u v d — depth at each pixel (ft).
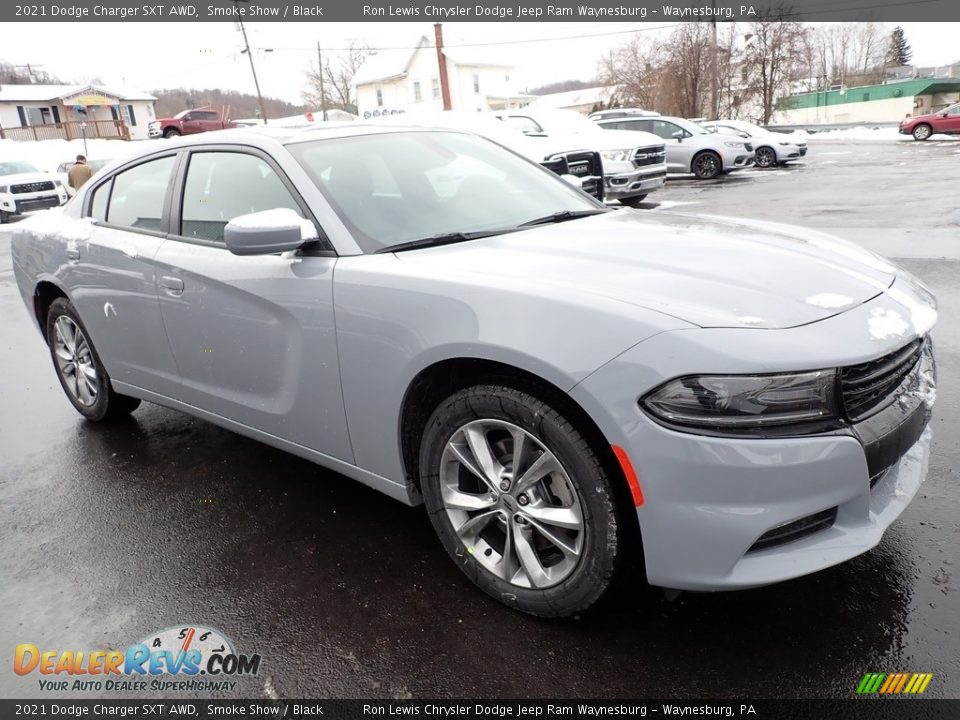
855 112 174.70
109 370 12.61
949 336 15.10
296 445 9.44
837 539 6.42
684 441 6.01
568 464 6.72
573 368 6.33
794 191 43.70
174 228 10.73
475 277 7.39
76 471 12.03
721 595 7.68
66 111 154.10
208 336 10.02
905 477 7.40
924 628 6.98
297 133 10.18
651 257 7.84
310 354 8.65
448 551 8.09
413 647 7.30
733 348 6.04
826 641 6.91
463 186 10.36
